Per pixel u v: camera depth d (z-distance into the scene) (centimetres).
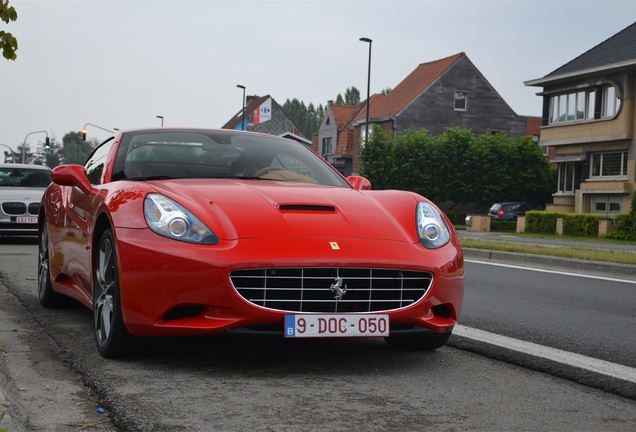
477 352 434
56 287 534
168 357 392
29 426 278
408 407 314
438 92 5200
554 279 898
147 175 452
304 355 407
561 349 452
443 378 368
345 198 419
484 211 4466
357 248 365
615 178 3300
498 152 4409
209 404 308
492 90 5322
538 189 4481
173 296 349
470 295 719
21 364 377
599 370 383
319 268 354
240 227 364
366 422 290
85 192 459
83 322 502
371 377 364
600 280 899
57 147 15388
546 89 3697
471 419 299
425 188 4322
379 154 4350
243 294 349
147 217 370
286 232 365
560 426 294
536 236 2709
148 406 303
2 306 572
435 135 5197
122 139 490
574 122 3516
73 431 275
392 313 363
